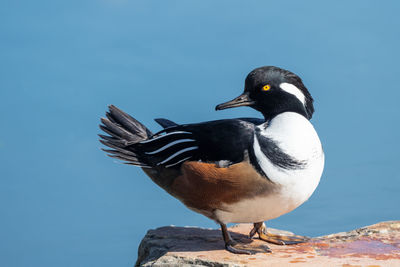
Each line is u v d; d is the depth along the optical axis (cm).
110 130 1078
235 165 877
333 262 881
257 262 892
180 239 1065
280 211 923
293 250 966
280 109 938
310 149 897
